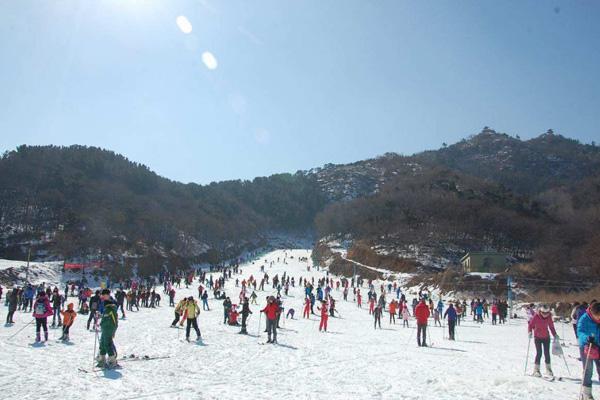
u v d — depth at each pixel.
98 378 11.59
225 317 27.05
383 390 10.98
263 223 197.88
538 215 109.81
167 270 88.69
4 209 94.50
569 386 11.30
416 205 109.94
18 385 10.54
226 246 139.75
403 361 15.55
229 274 73.62
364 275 76.69
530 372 13.36
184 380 11.73
